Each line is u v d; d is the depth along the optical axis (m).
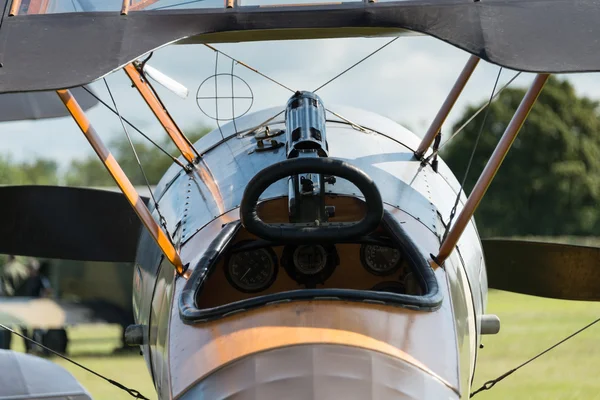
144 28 13.46
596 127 105.06
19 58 13.09
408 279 17.50
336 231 15.66
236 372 14.77
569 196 102.06
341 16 13.37
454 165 104.12
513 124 16.12
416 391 14.66
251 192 15.38
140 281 21.58
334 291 15.51
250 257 17.69
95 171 103.75
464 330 17.66
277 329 15.09
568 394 37.06
